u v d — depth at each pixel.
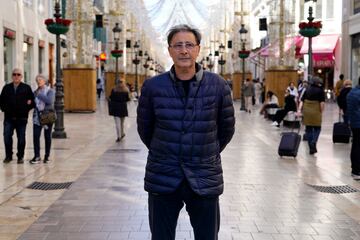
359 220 7.12
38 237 6.24
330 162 12.24
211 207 4.09
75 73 29.34
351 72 35.69
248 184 9.50
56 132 16.70
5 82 30.69
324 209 7.71
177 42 3.96
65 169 10.96
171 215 4.12
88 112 29.41
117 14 45.22
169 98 4.02
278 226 6.79
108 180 9.76
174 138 4.00
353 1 35.12
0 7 28.59
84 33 30.14
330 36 40.81
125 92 16.11
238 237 6.31
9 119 11.65
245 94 32.19
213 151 4.07
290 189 9.12
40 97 11.49
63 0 38.47
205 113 4.01
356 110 10.20
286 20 30.28
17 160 11.95
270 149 14.49
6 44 30.94
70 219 7.04
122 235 6.32
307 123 13.38
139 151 13.84
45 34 40.19
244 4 47.66
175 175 3.99
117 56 36.72
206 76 4.09
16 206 7.78
